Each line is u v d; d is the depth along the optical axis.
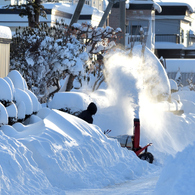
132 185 23.42
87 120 33.91
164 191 14.82
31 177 20.98
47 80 47.53
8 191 18.98
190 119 49.97
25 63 47.44
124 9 62.41
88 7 114.94
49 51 46.12
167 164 15.70
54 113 29.25
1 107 29.06
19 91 33.78
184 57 159.00
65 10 111.56
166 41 157.38
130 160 28.91
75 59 46.53
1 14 107.94
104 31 52.59
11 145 21.95
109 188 22.81
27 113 33.56
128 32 133.12
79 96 39.25
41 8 63.09
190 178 13.79
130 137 34.12
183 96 65.88
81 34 52.56
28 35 48.69
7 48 40.59
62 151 24.09
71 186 22.59
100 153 26.73
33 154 22.97
